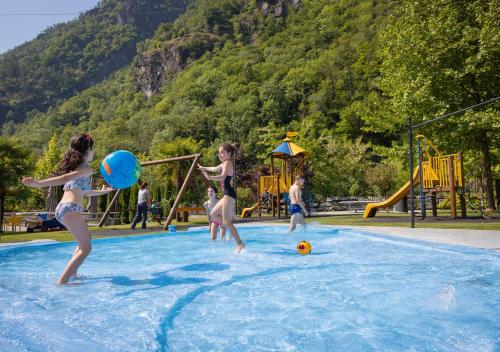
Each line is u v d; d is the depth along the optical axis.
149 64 155.88
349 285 3.60
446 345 2.12
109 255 6.29
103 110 163.38
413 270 4.25
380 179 37.12
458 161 13.38
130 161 4.57
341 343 2.17
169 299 3.21
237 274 4.21
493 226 8.78
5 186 16.83
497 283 3.55
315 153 37.81
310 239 7.96
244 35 151.88
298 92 84.12
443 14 18.05
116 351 1.88
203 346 2.16
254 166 56.62
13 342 1.96
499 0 16.91
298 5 144.00
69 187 4.13
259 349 2.10
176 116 91.06
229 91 96.69
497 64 16.78
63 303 3.13
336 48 95.44
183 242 8.16
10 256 6.43
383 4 104.69
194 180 23.55
